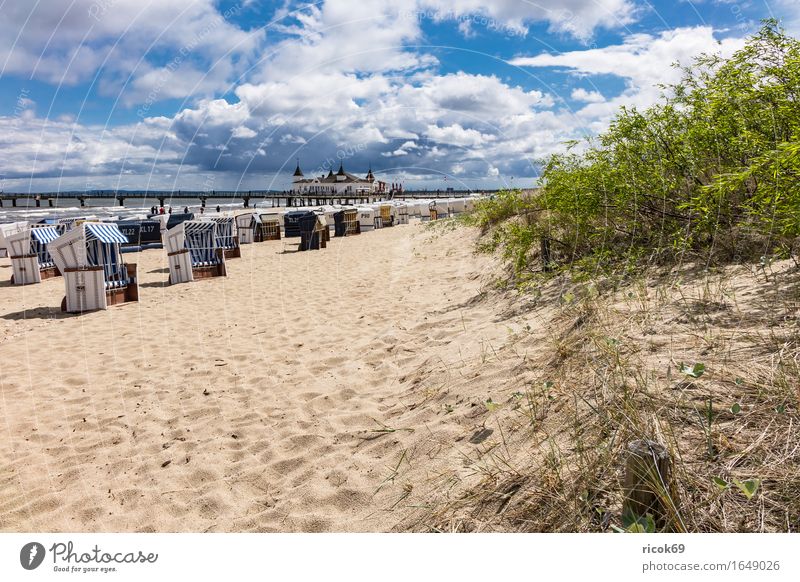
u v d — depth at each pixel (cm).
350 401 383
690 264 417
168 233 991
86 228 791
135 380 463
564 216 607
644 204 493
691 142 422
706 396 217
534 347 362
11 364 520
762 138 349
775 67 328
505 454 242
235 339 585
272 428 351
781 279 323
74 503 274
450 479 239
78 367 505
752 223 378
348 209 2219
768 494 164
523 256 625
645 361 264
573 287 484
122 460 320
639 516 161
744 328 271
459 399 326
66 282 755
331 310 705
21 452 336
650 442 163
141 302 823
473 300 624
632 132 473
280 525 241
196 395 421
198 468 304
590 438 221
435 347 465
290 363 489
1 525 255
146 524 252
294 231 1920
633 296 379
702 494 170
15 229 1451
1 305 819
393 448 293
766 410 197
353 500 252
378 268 1071
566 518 186
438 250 1230
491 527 196
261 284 947
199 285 963
